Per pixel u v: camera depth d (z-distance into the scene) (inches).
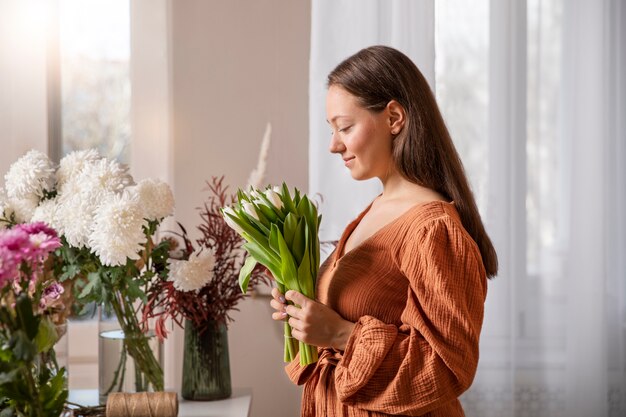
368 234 56.9
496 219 88.1
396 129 56.5
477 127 89.1
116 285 68.4
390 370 50.7
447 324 49.5
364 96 56.0
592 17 88.4
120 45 93.3
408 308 51.5
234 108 91.4
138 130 90.5
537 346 88.7
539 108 88.9
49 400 50.3
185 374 76.1
